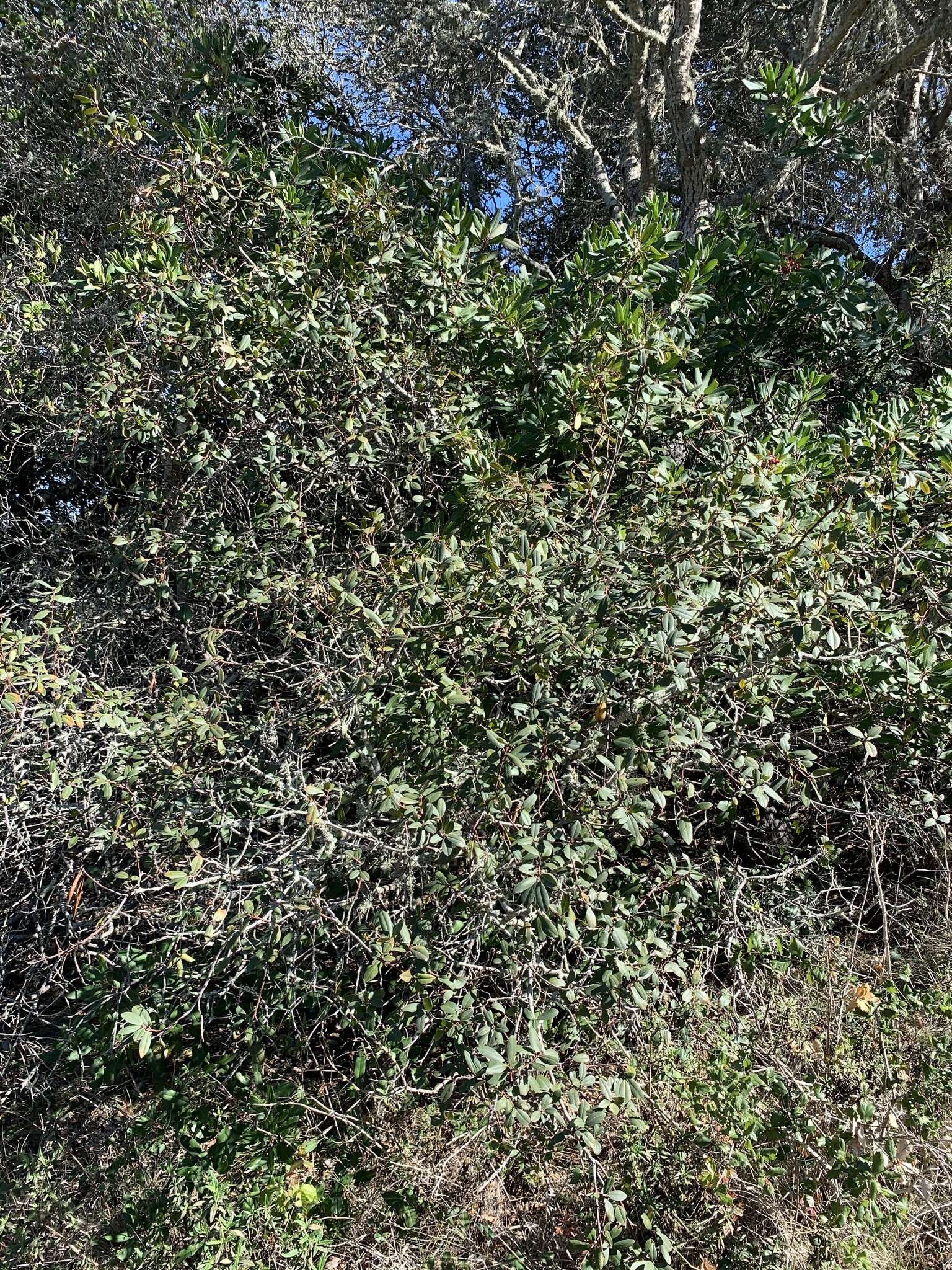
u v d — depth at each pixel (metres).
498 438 3.68
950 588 2.91
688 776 2.86
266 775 2.69
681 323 3.90
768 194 5.95
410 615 2.63
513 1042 2.19
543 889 2.21
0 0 5.15
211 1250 2.51
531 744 2.55
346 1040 2.93
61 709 2.62
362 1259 2.53
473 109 8.22
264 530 3.31
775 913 3.05
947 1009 2.90
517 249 4.31
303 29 5.94
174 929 2.69
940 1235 2.51
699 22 6.17
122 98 5.04
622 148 8.40
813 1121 2.53
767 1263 2.37
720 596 2.56
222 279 3.58
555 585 2.71
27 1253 2.55
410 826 2.37
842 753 3.20
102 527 3.91
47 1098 2.89
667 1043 2.52
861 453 3.32
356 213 3.74
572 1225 2.57
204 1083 2.84
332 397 3.42
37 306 3.78
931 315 4.84
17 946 3.10
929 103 8.40
